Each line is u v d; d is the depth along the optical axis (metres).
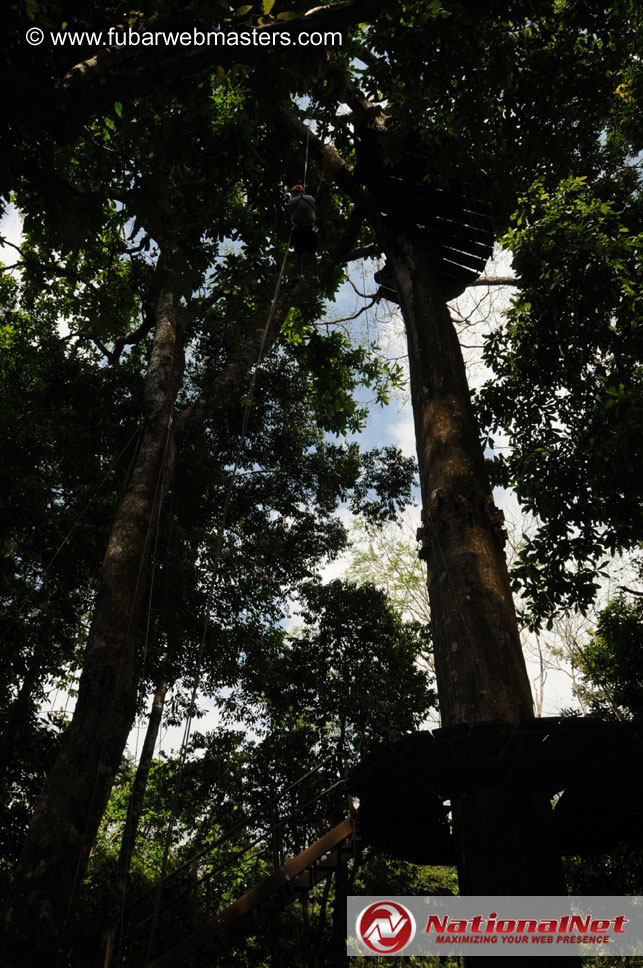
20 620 12.56
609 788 6.77
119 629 7.56
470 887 6.07
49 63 4.66
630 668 15.24
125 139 4.95
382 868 17.77
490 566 7.61
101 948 11.16
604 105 10.50
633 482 9.73
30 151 5.14
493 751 6.08
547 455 11.38
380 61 8.48
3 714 13.20
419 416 9.45
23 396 15.44
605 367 11.31
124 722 7.02
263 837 9.56
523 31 9.26
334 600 20.27
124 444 14.55
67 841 6.08
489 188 11.21
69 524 12.87
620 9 10.00
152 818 19.92
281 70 5.34
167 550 14.77
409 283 10.98
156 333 11.65
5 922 5.60
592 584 10.91
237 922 9.01
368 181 11.71
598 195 12.87
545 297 10.67
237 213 13.59
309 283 12.48
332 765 17.53
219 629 15.92
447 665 7.11
